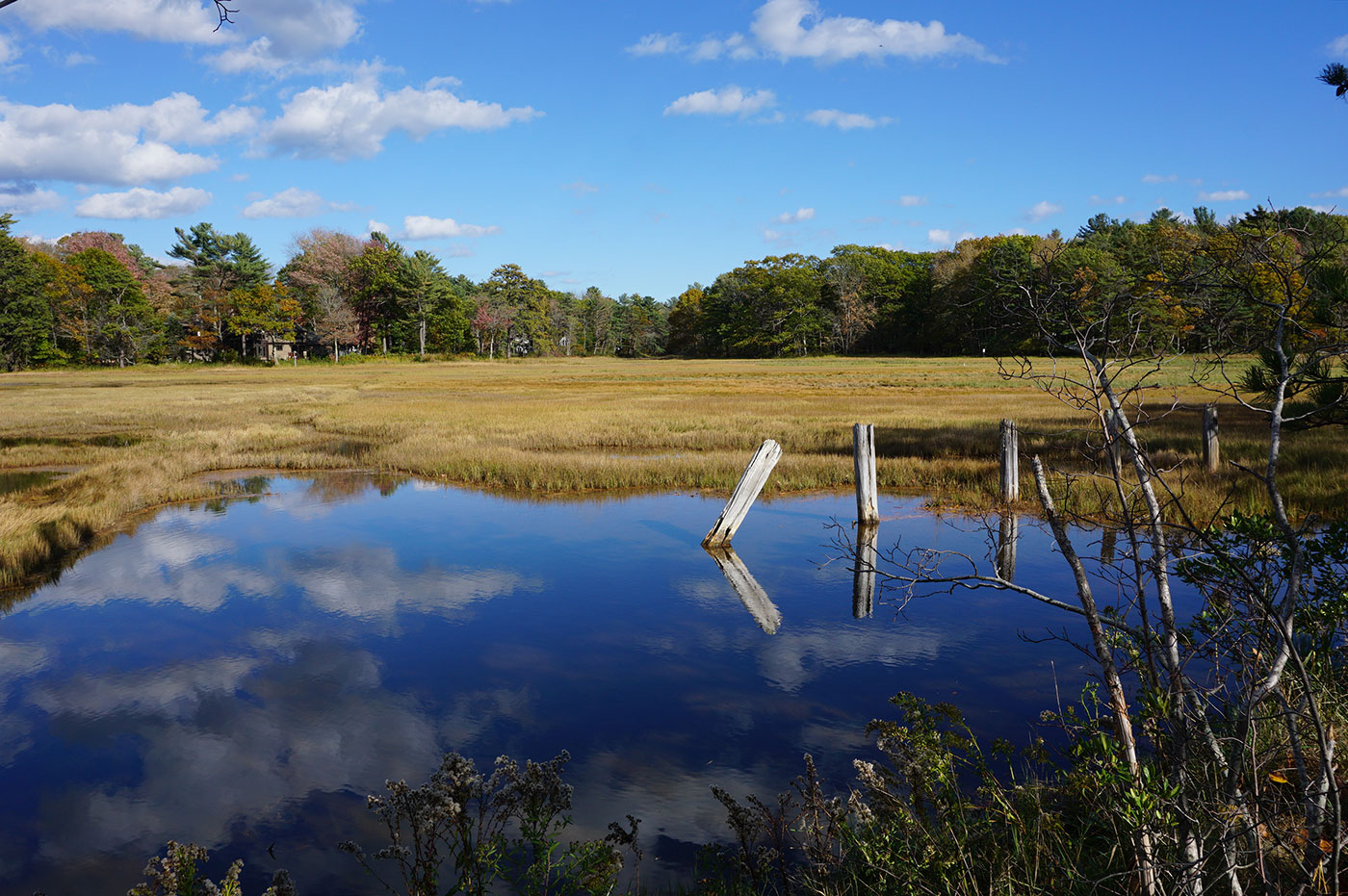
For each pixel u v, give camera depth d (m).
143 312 92.94
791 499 15.45
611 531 12.80
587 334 160.00
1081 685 6.36
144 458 20.00
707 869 4.25
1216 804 2.85
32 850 4.58
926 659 7.12
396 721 6.12
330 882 4.23
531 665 7.19
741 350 128.75
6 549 10.73
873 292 117.25
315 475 19.16
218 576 10.31
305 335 114.00
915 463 17.50
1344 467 14.38
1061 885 3.36
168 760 5.55
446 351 120.31
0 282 81.06
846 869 3.95
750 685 6.64
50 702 6.56
